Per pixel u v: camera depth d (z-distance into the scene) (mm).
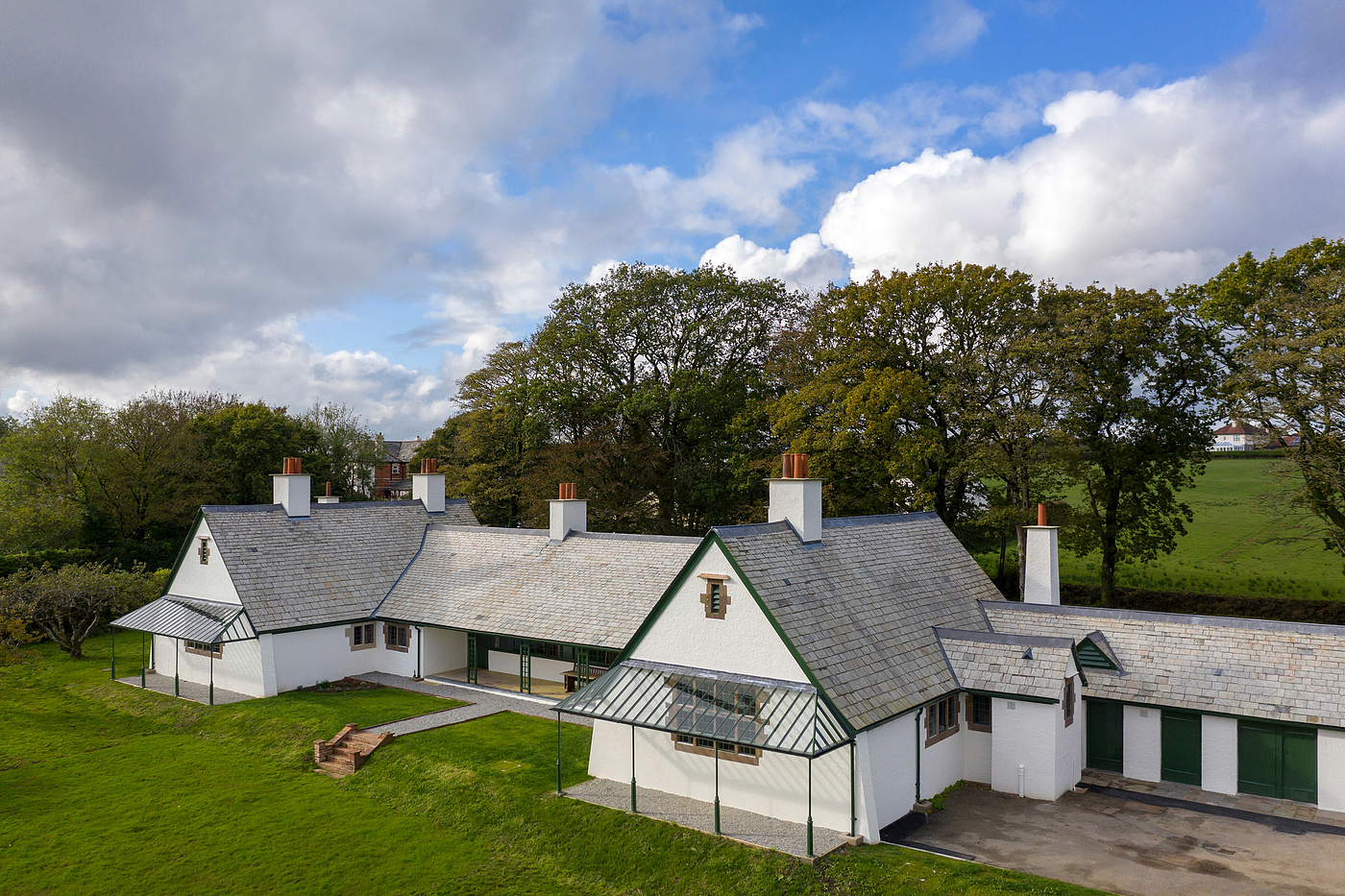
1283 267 36000
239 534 33969
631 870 18281
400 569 37281
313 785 24109
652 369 55562
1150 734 22703
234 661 32406
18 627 33094
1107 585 40344
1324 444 32844
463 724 27266
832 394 42438
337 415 91562
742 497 52094
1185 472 56812
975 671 22609
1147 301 37688
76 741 28031
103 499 57969
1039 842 18453
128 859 19703
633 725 20062
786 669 19516
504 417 60750
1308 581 39688
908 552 27562
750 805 20094
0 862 19547
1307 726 20484
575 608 30188
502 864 19266
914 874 16531
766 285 55562
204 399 77938
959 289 41312
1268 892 15984
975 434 40062
